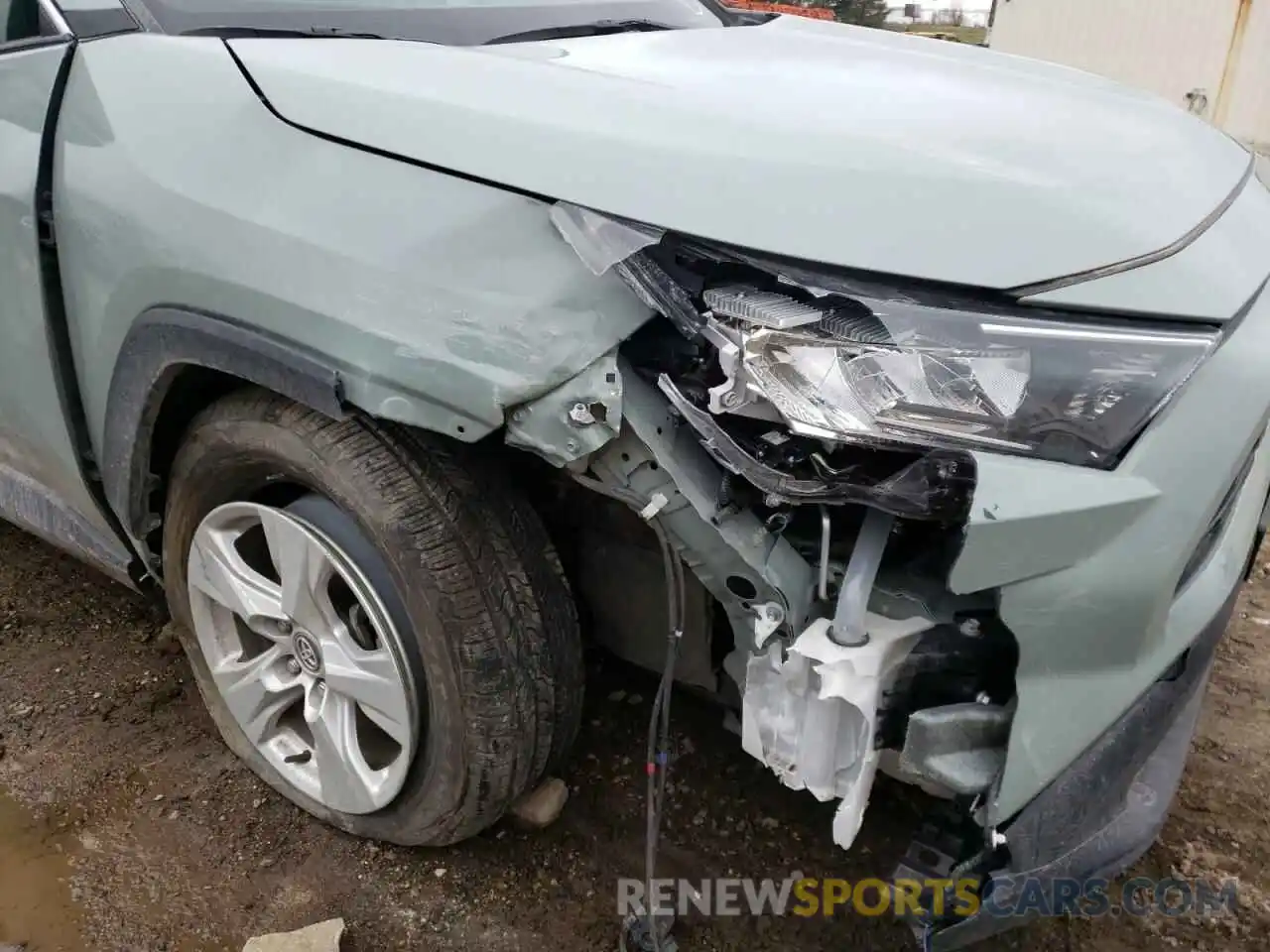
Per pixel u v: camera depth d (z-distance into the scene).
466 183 1.50
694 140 1.49
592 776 2.20
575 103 1.60
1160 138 1.80
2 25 2.09
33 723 2.35
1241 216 1.67
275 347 1.55
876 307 1.33
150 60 1.84
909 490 1.30
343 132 1.61
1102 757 1.40
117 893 1.94
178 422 1.91
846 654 1.33
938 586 1.38
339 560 1.73
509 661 1.68
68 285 1.90
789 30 2.54
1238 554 1.74
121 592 2.84
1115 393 1.33
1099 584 1.31
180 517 2.00
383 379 1.46
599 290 1.39
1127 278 1.38
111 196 1.77
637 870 1.98
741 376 1.32
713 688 1.81
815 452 1.38
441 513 1.62
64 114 1.89
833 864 1.99
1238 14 7.26
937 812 1.63
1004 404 1.31
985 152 1.53
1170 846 2.07
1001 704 1.38
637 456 1.41
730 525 1.40
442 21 2.23
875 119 1.64
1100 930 1.88
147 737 2.32
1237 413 1.39
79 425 2.05
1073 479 1.29
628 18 2.52
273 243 1.57
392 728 1.80
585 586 1.95
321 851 2.03
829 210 1.39
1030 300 1.34
